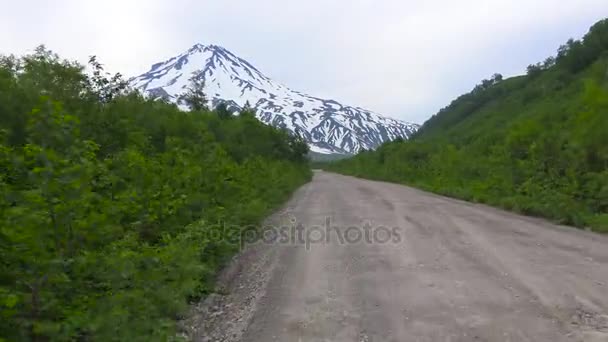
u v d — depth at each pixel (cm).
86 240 432
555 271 671
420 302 539
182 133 1628
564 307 513
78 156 473
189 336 454
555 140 1669
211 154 1205
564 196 1294
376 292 583
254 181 1566
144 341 376
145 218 662
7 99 905
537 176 1634
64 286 385
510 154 2034
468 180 2467
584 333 439
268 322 490
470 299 546
